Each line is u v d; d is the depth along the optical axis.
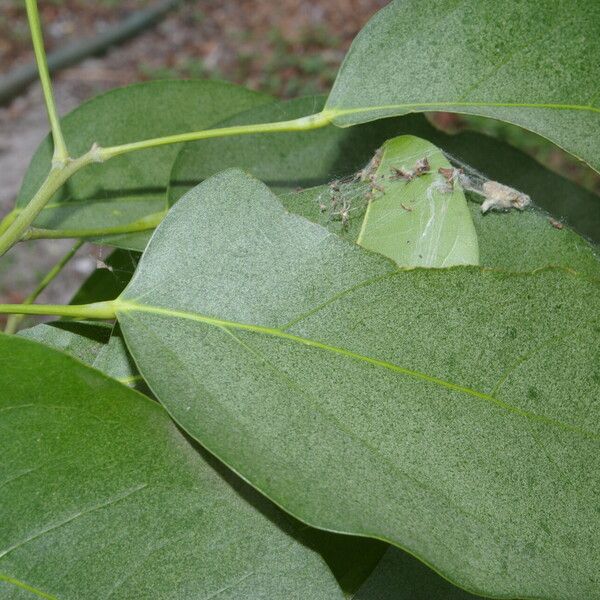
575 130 0.18
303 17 1.09
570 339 0.17
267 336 0.17
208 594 0.16
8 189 0.88
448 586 0.19
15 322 0.25
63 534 0.16
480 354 0.17
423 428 0.16
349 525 0.15
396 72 0.19
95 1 1.11
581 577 0.16
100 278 0.24
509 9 0.19
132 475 0.16
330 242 0.17
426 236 0.18
